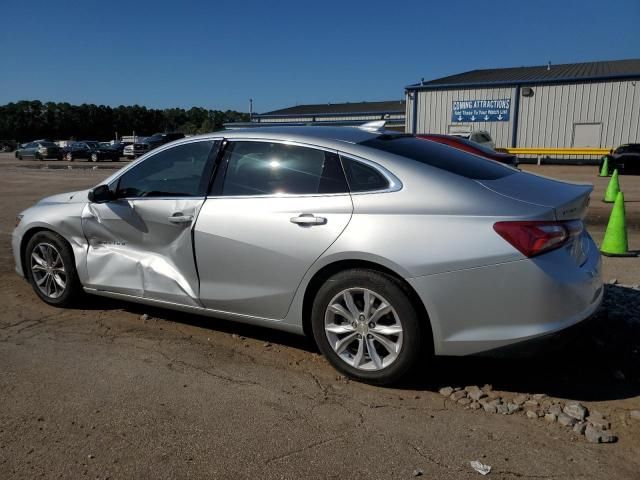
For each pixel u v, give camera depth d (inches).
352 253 135.6
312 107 2283.5
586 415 124.6
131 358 157.1
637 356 154.6
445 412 127.5
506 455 110.7
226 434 118.8
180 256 166.4
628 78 1160.8
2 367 151.1
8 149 2866.6
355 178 142.6
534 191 137.7
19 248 204.7
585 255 139.6
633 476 103.9
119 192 181.8
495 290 124.9
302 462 109.0
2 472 106.3
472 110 1331.2
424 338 134.2
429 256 128.3
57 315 192.4
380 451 112.4
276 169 153.8
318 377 145.3
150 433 119.3
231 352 161.3
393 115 1823.3
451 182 135.0
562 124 1241.4
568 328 126.0
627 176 855.7
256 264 151.3
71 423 123.1
